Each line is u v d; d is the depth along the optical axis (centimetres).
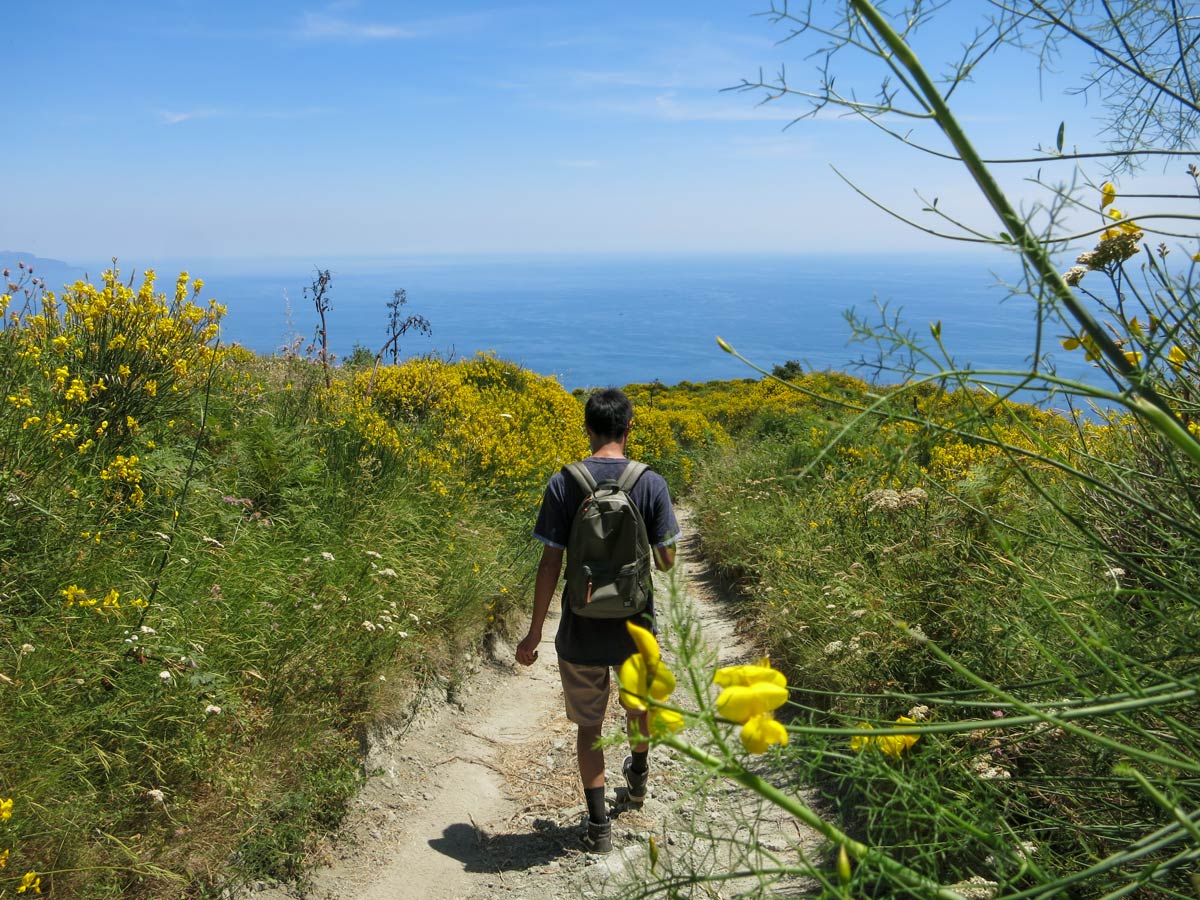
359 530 529
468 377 1285
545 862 346
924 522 352
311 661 386
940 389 157
